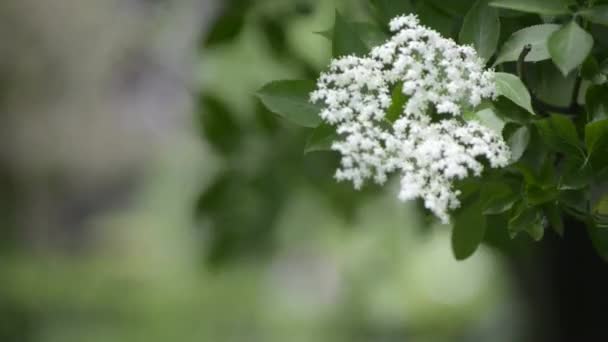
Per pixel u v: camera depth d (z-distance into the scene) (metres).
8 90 7.09
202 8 3.08
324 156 2.58
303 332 7.06
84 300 7.82
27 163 8.41
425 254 6.74
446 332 6.59
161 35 3.52
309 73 2.35
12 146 8.16
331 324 6.87
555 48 1.54
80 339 7.24
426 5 1.66
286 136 2.63
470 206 1.66
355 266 6.21
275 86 1.60
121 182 8.88
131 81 5.52
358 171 1.55
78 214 9.26
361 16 2.23
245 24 2.32
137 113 6.74
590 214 1.60
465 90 1.55
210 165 3.26
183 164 6.67
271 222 2.66
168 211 8.68
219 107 2.52
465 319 6.57
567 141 1.58
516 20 1.64
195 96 2.64
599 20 1.56
